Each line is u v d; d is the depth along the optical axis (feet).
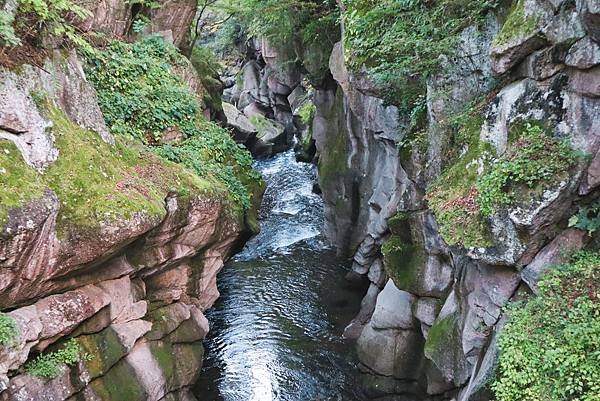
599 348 20.57
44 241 23.89
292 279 59.72
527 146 24.49
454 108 31.63
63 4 27.37
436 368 35.73
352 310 53.36
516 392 21.97
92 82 38.17
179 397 34.27
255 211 46.21
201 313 37.32
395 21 33.30
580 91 23.32
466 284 30.37
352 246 61.21
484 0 29.27
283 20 65.57
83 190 26.84
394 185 47.47
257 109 126.72
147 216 28.58
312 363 45.03
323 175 63.72
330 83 66.85
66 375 25.73
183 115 43.11
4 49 25.22
